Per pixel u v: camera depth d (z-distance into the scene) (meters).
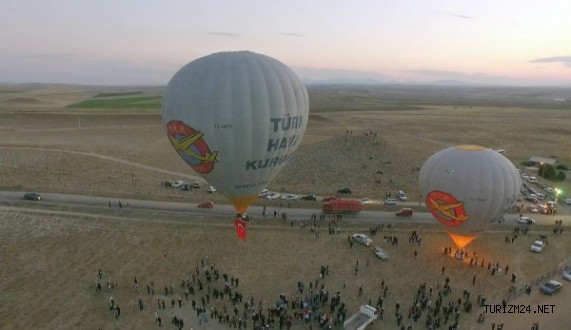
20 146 93.75
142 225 52.78
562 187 74.88
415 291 41.53
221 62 36.19
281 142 38.56
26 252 46.31
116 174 76.06
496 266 45.09
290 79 38.25
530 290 41.88
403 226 54.56
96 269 44.00
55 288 40.84
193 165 39.06
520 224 56.12
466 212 43.94
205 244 48.88
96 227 52.00
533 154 100.56
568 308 39.31
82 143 102.81
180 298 39.69
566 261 47.47
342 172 77.50
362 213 58.59
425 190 46.97
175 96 36.44
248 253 47.34
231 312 37.78
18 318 36.75
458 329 36.12
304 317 36.53
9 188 65.44
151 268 44.41
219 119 35.50
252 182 39.88
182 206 59.88
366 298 40.34
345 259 46.50
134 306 38.59
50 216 54.31
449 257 47.50
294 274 43.91
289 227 53.16
